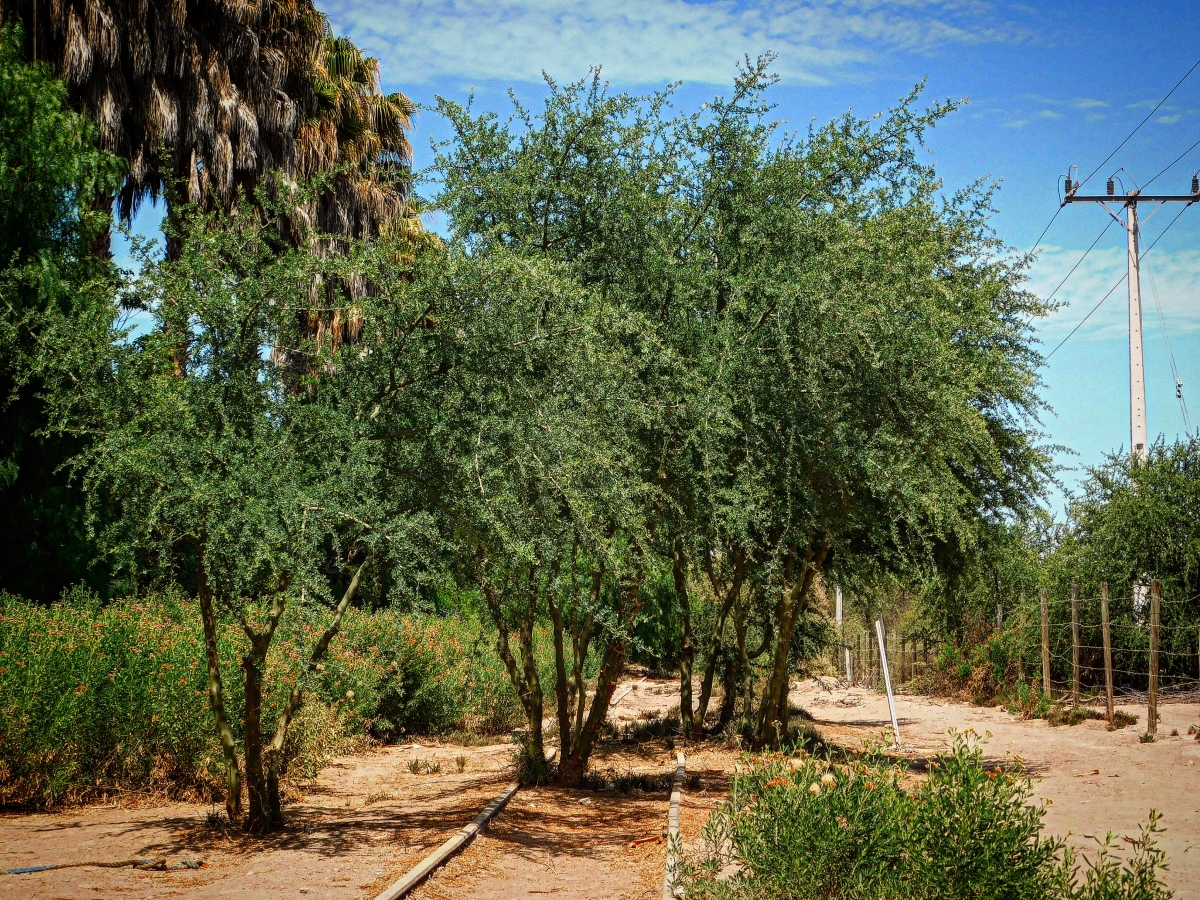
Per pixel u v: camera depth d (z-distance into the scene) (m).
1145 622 19.50
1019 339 13.41
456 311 8.20
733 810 6.43
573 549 9.24
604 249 10.66
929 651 25.25
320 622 8.40
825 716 20.48
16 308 10.61
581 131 10.55
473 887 6.68
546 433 8.20
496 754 14.23
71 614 11.14
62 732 9.14
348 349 8.35
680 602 14.74
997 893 5.20
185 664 10.12
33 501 15.32
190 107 19.58
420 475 8.20
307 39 22.16
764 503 10.78
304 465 7.70
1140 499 19.84
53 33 17.86
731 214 10.66
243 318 7.74
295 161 21.38
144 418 7.45
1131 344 22.77
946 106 11.02
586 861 7.60
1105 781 10.97
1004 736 16.00
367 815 9.20
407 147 25.05
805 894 5.75
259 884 6.48
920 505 10.73
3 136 15.33
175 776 9.89
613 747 14.83
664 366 10.02
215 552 7.25
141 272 7.77
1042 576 20.72
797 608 13.65
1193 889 6.36
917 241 10.53
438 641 16.77
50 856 7.16
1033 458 13.23
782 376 9.95
